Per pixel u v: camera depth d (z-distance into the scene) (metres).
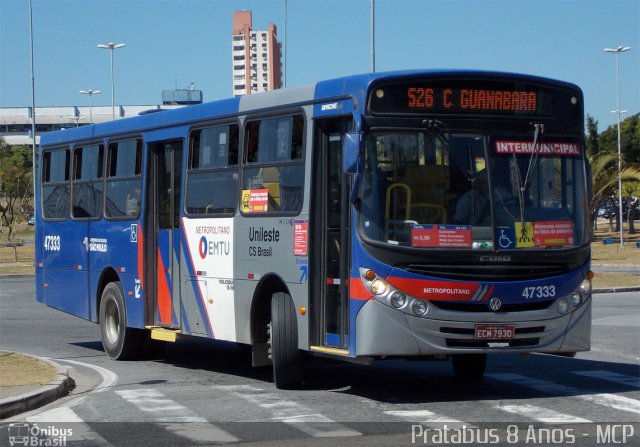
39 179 19.52
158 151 15.51
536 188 11.09
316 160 11.66
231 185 13.34
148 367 15.16
